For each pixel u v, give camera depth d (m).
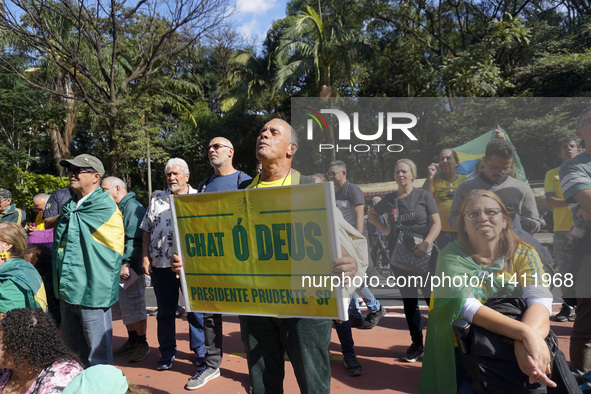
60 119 23.00
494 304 1.86
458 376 2.06
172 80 26.73
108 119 21.44
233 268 2.30
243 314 2.29
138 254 4.05
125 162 22.94
